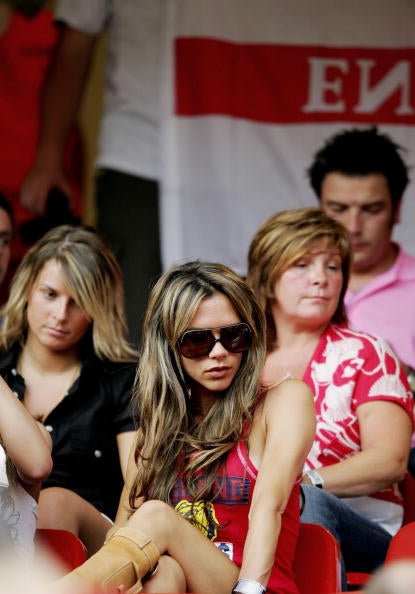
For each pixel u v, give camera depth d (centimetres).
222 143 2325
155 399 1272
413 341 2097
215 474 1243
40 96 2433
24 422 1280
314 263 1619
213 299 1244
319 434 1569
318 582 1222
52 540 1238
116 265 1638
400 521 1572
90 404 1590
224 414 1256
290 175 2322
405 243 2255
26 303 1631
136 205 2369
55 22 2416
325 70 2312
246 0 2312
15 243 2395
